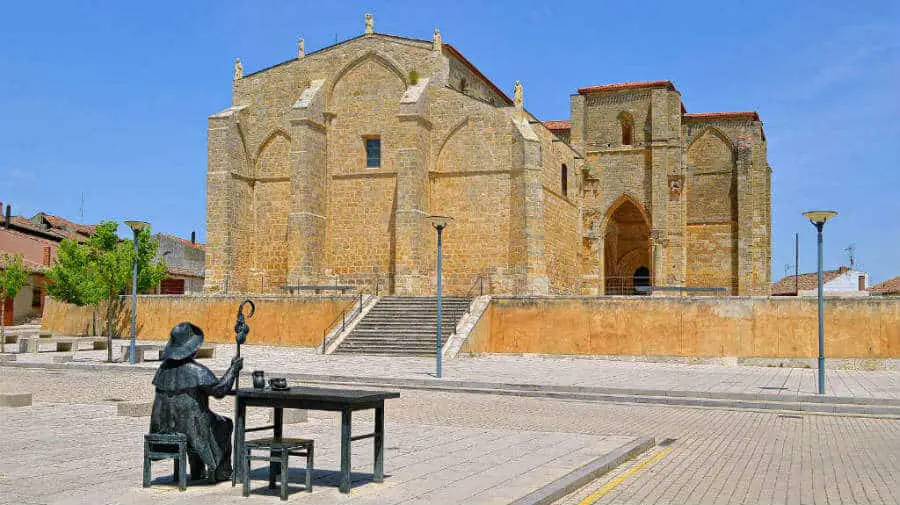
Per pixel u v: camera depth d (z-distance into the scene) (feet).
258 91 196.44
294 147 182.09
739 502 37.17
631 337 133.69
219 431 38.96
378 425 39.40
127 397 79.77
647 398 82.48
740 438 58.34
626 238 238.27
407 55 186.91
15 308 238.27
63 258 165.07
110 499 35.29
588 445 51.37
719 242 215.51
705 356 128.88
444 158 184.75
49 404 72.74
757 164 219.41
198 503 34.71
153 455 37.58
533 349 140.15
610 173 216.54
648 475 43.70
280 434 39.96
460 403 79.56
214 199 186.50
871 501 37.32
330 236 189.78
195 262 305.12
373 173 187.62
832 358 122.72
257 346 155.22
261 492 36.96
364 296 159.63
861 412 74.69
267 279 193.57
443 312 148.36
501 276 179.42
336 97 191.31
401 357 135.33
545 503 35.88
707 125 217.77
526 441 53.11
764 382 97.04
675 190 209.67
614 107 217.15
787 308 126.11
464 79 201.36
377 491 37.40
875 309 122.01
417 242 175.42
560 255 196.03
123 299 176.04
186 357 38.19
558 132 229.45
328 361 127.65
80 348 158.51
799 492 39.34
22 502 34.63
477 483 39.29
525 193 175.11
